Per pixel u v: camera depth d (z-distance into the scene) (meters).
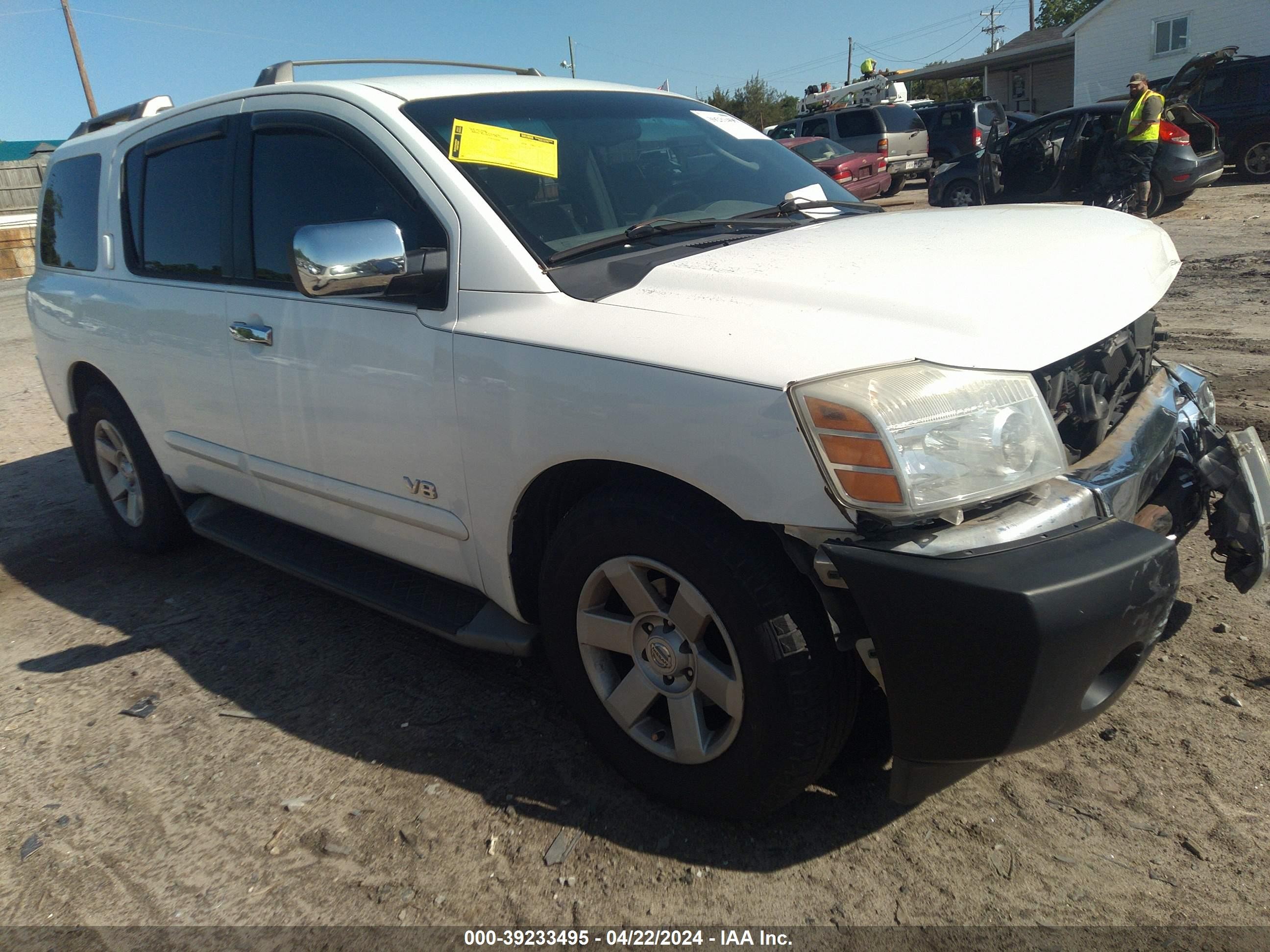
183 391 3.46
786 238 2.57
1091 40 26.91
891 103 19.75
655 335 2.05
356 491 2.83
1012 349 1.89
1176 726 2.52
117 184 3.84
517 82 3.09
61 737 2.88
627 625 2.24
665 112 3.33
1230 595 3.13
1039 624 1.65
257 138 3.09
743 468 1.87
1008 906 1.99
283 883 2.20
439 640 3.32
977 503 1.80
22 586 4.13
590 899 2.09
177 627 3.58
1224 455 2.42
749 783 2.10
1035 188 12.88
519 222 2.47
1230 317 6.76
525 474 2.29
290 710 2.93
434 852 2.26
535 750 2.63
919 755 1.89
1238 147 14.77
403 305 2.55
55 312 4.19
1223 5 23.69
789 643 1.95
